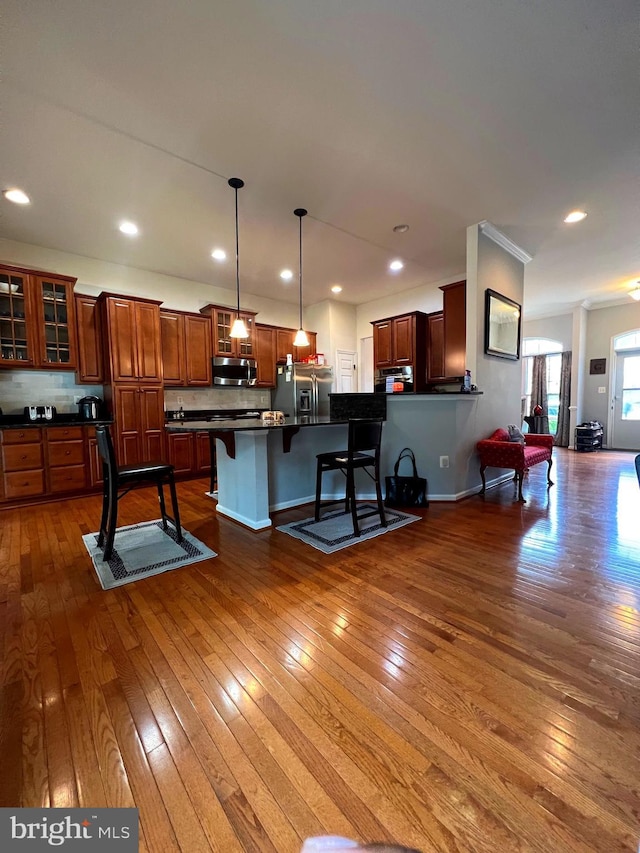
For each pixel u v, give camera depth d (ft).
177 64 6.28
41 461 13.00
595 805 3.09
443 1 5.35
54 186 9.90
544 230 13.05
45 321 13.56
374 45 6.01
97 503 13.03
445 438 12.11
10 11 5.30
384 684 4.47
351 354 23.40
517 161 9.14
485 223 12.39
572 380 24.34
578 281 19.19
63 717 4.05
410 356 18.31
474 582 6.88
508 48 6.12
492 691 4.33
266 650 5.11
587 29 5.80
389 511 11.21
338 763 3.50
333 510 11.39
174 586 6.92
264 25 5.63
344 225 12.44
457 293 14.90
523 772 3.38
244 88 6.81
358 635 5.40
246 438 10.06
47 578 7.34
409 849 2.81
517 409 15.69
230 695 4.34
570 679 4.49
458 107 7.38
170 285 17.58
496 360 14.16
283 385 20.35
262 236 13.23
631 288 20.48
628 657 4.86
